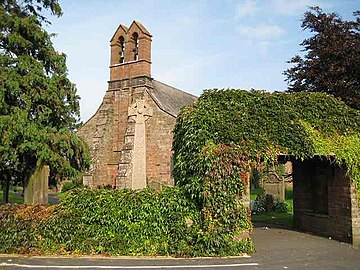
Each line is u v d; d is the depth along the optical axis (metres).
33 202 16.70
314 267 9.84
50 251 11.09
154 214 11.34
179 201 11.53
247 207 11.66
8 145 15.22
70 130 18.12
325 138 13.16
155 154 32.41
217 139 11.92
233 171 11.47
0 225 11.45
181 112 14.39
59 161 16.75
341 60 20.11
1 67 16.09
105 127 36.31
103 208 11.36
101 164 35.72
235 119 12.32
